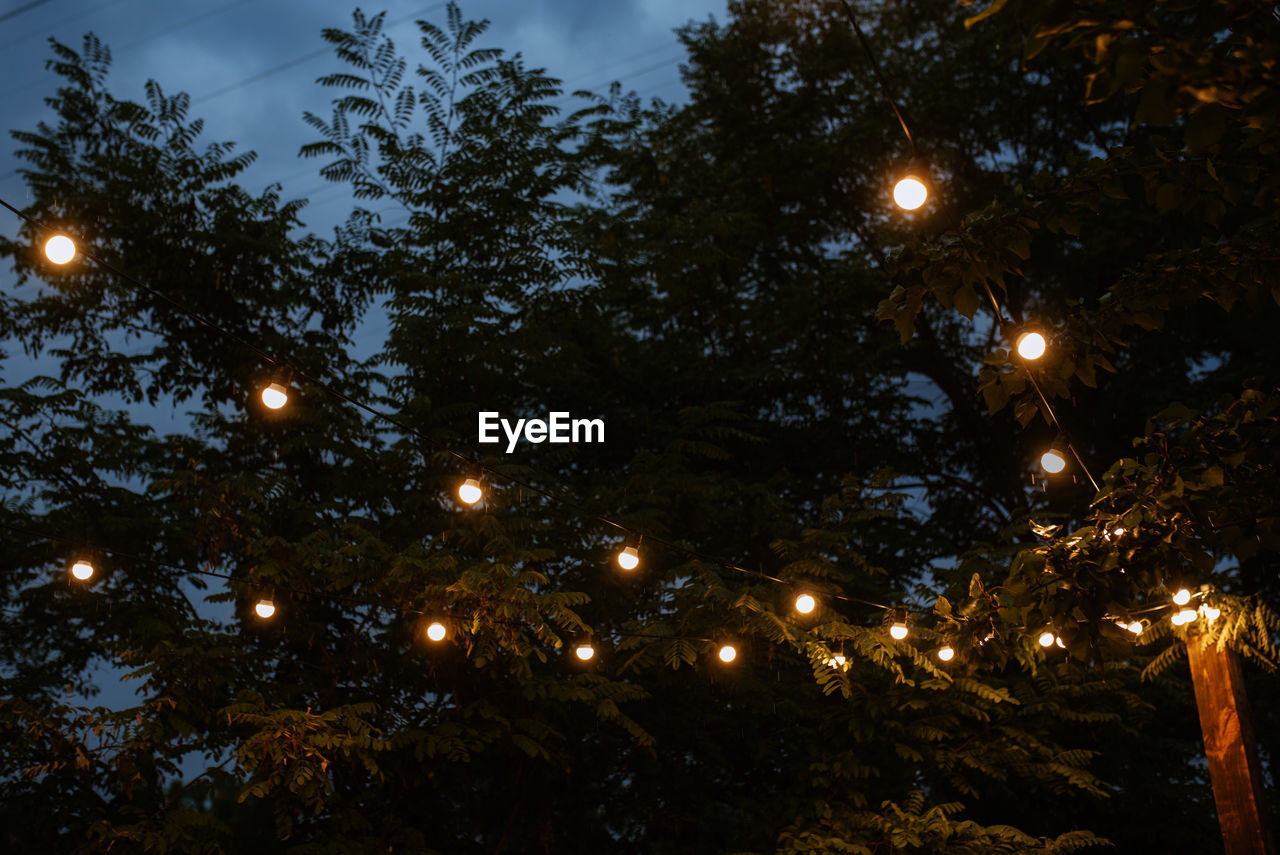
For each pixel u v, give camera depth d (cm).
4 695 833
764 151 1383
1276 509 411
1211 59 261
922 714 796
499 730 739
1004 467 1382
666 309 1234
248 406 990
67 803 722
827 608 745
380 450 974
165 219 998
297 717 612
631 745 870
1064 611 446
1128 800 904
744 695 819
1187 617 608
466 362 943
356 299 1068
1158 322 434
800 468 1302
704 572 728
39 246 962
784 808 805
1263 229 415
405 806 862
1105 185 379
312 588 735
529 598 658
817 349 1234
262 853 782
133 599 866
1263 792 621
